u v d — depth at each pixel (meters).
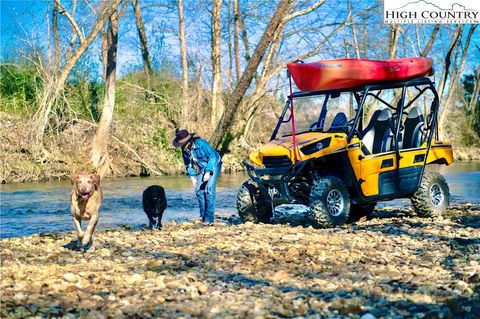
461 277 6.68
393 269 7.25
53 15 27.31
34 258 8.10
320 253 8.25
